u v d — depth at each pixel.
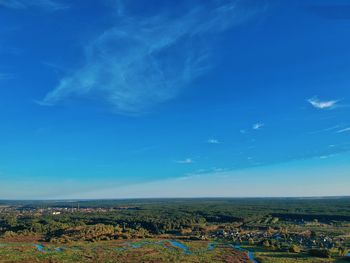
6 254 168.25
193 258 161.88
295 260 156.38
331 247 183.25
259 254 169.88
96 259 158.88
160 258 161.38
